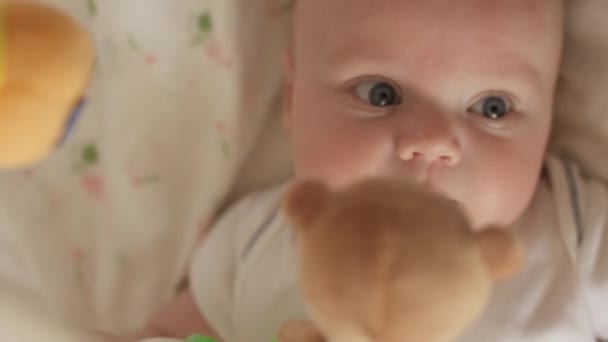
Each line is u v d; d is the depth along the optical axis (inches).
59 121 15.2
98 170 23.1
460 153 19.3
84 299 23.0
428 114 19.4
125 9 21.9
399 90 19.8
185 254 23.5
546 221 21.3
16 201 22.7
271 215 22.8
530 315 20.6
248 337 22.1
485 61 19.5
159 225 23.4
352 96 20.0
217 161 23.4
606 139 21.8
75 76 15.1
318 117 20.3
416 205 14.5
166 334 22.8
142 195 23.2
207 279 23.0
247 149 23.6
